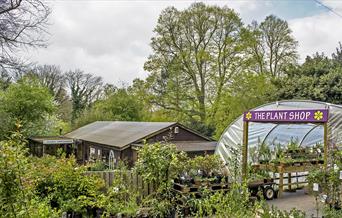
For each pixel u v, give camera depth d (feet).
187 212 24.43
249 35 83.61
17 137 13.30
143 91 90.74
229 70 82.99
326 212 19.40
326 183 24.48
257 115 31.81
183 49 85.87
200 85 85.66
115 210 22.70
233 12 82.94
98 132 72.79
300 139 42.42
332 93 61.11
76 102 128.16
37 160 28.60
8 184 11.85
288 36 86.74
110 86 129.70
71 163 25.61
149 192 27.48
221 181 27.96
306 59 84.38
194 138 63.10
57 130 91.81
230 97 76.43
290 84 68.28
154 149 26.48
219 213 17.54
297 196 33.94
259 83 74.54
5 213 11.89
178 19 84.94
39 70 122.62
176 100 86.84
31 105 75.10
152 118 91.30
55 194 23.38
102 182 25.64
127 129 67.21
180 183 27.43
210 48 84.23
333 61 76.64
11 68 41.83
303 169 36.76
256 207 17.33
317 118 26.50
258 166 35.35
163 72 88.38
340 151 25.62
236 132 40.45
